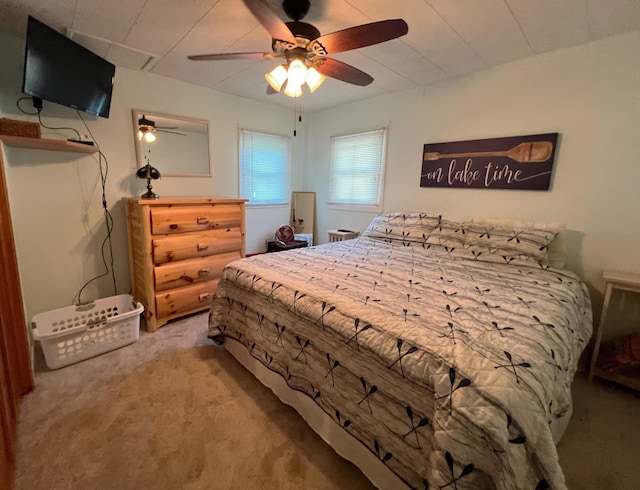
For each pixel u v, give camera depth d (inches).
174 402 65.1
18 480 46.6
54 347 74.1
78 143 82.3
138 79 104.5
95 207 99.7
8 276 62.1
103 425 57.9
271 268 77.5
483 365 36.0
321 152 162.6
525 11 67.5
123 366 77.7
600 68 80.4
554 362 40.7
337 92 128.3
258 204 151.7
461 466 32.3
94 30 77.8
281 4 63.7
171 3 65.8
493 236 92.3
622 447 56.7
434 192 119.2
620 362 75.4
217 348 87.9
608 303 76.7
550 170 90.5
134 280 106.4
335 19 71.8
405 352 41.3
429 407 38.0
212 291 110.3
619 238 81.6
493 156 101.6
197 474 48.8
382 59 94.0
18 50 80.2
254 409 63.5
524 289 64.6
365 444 46.4
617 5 64.3
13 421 54.3
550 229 86.1
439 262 86.7
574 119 85.6
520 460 30.8
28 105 83.9
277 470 49.8
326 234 164.9
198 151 124.3
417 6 66.2
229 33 79.0
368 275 72.2
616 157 80.3
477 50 87.4
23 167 85.2
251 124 141.9
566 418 55.6
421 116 119.5
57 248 93.6
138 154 106.9
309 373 56.4
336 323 51.0
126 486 46.3
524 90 93.6
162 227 94.0
